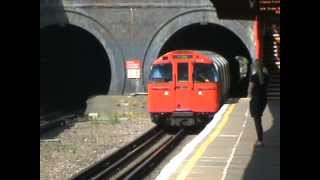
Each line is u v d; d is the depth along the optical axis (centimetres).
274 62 4794
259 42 4469
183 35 6353
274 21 4388
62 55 6384
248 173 1689
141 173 2325
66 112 5103
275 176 1645
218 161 1875
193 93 3597
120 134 3512
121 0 5319
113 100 4691
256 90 2100
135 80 5353
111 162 2533
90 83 6519
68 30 5919
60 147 3019
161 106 3625
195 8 5250
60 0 5334
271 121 2942
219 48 6612
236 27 5184
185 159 1919
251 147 2138
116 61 5366
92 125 3972
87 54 6481
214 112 3594
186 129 3706
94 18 5341
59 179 2270
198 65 3606
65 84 6412
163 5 5284
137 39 5338
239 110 3581
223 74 4084
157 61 3653
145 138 3256
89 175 2211
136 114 4581
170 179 1622
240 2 2797
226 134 2497
